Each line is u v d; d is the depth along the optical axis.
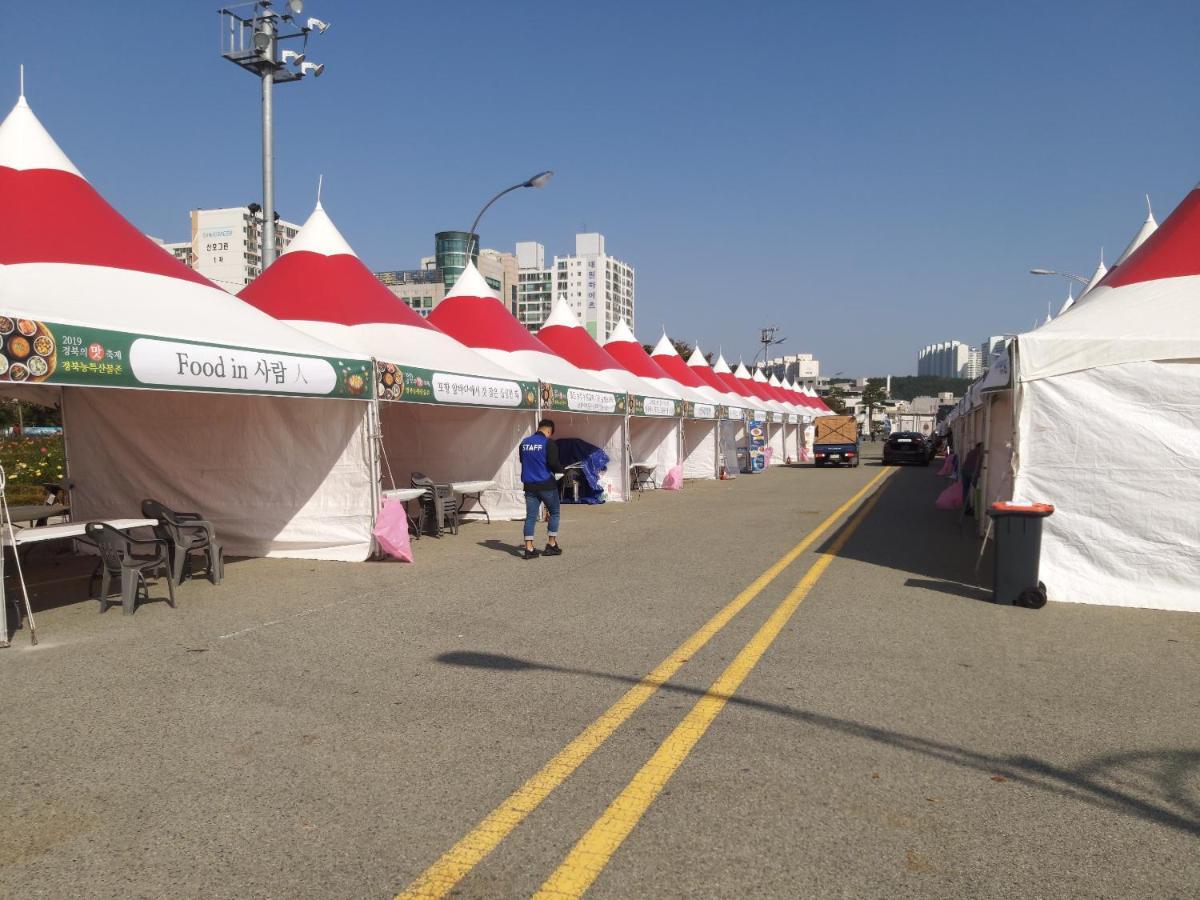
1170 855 3.12
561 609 7.27
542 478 10.18
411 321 12.95
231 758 4.03
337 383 9.32
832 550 10.89
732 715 4.60
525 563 9.79
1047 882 2.93
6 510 6.20
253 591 8.13
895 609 7.30
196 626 6.69
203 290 9.42
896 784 3.72
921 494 20.86
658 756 4.03
